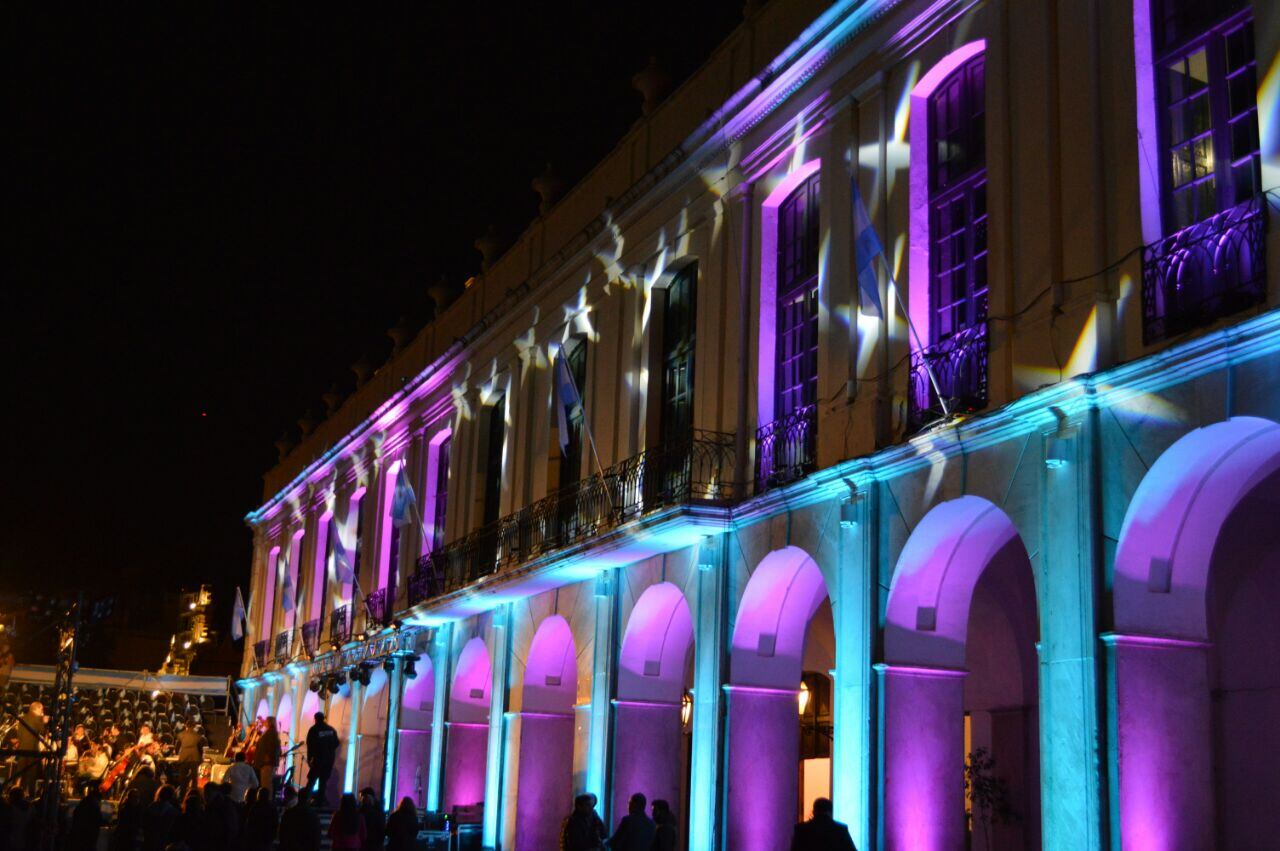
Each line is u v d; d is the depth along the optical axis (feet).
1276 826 40.45
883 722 42.29
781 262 53.42
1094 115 37.24
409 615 79.41
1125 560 34.30
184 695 126.82
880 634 42.96
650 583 57.00
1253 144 33.42
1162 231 35.42
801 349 51.26
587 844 43.83
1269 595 41.34
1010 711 51.98
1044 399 36.22
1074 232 37.40
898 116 46.03
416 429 91.40
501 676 71.26
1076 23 38.52
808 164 51.06
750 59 55.31
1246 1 34.09
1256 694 41.52
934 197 44.73
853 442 45.65
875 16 47.42
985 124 42.09
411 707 85.05
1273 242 31.22
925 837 41.91
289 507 121.70
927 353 42.65
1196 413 32.19
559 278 70.69
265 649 121.29
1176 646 34.27
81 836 55.01
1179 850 33.30
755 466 51.62
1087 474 35.12
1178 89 35.73
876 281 43.14
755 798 50.11
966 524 41.63
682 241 59.16
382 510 96.07
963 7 43.50
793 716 51.21
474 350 81.82
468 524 79.30
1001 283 39.93
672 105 61.41
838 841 34.06
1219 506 34.37
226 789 68.23
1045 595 36.14
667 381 60.34
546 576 63.05
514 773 67.97
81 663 147.02
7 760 81.82
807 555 48.49
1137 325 34.86
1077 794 34.19
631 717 58.44
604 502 60.29
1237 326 30.76
